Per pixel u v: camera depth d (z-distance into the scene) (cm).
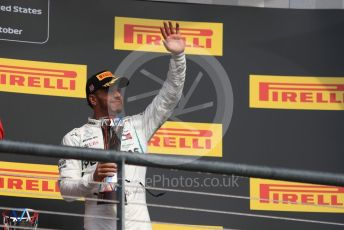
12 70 1434
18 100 1428
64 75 1448
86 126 1277
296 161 1459
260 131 1465
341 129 1473
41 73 1442
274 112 1473
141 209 1201
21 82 1434
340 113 1478
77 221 1409
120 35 1477
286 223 1431
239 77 1482
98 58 1464
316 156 1463
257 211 1432
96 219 1186
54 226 1401
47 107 1434
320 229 1431
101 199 1118
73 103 1443
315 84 1485
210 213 1427
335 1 1519
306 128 1470
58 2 1469
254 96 1477
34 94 1434
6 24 1445
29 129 1423
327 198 1440
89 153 990
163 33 1255
